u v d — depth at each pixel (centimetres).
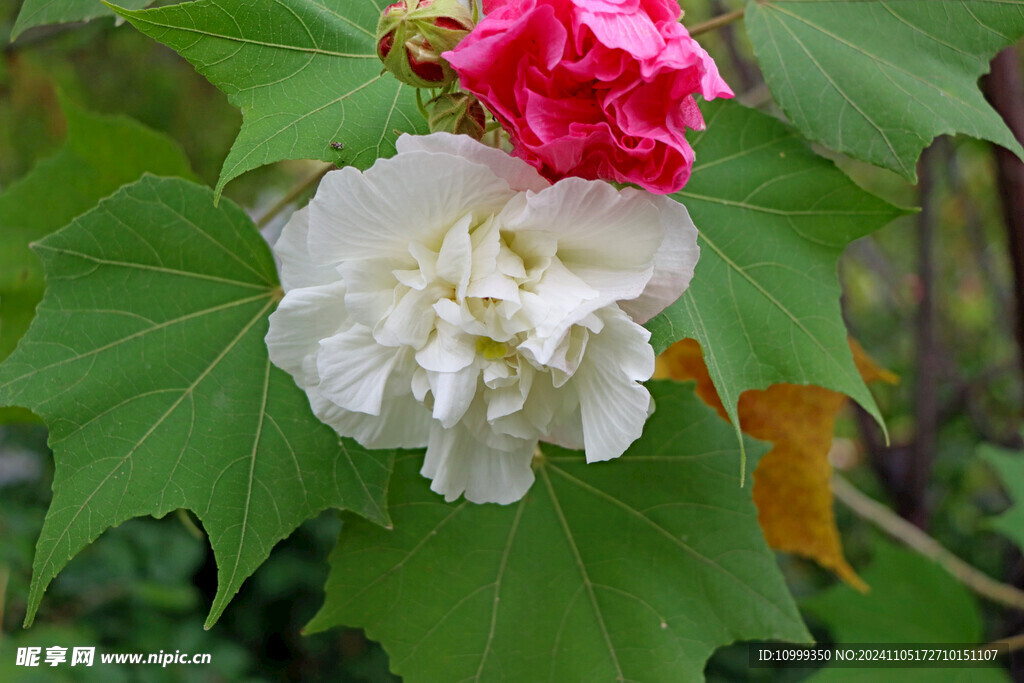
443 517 52
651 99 42
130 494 48
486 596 52
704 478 52
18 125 110
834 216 50
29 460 131
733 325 50
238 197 128
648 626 52
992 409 152
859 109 50
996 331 163
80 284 49
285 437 49
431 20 43
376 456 49
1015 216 66
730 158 51
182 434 49
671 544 52
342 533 51
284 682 144
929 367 95
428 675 51
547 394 45
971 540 143
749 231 50
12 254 56
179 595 107
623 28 42
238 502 48
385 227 43
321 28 47
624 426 44
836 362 50
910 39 51
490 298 44
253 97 46
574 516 53
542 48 42
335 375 44
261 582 139
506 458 46
